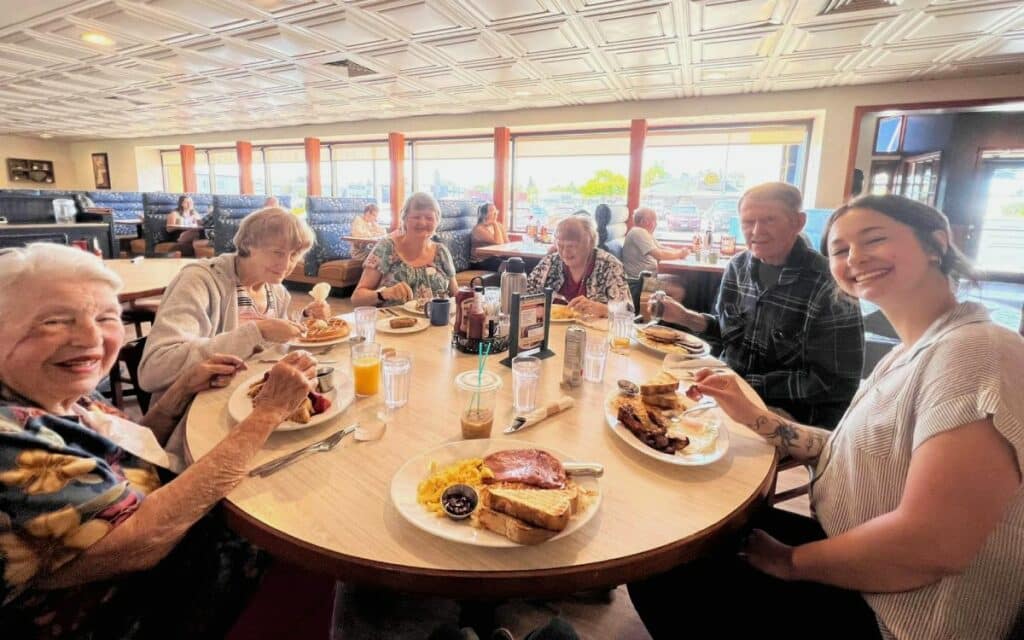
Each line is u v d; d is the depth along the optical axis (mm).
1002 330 717
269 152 9789
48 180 11836
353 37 4000
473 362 1448
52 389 732
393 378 1103
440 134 7863
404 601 1494
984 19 3260
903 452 760
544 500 693
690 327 1967
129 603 788
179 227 6801
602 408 1154
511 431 1012
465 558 657
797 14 3281
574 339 1253
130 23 3811
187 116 8008
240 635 878
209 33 4000
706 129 6324
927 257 835
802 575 815
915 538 665
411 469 826
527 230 6711
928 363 748
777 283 1671
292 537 687
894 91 4922
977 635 694
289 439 955
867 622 816
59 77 5570
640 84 5258
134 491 704
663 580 989
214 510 803
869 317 3002
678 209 6727
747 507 796
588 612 1455
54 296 706
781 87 5223
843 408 1529
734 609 898
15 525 586
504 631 911
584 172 7109
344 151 8922
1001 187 7406
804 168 5910
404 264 2475
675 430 1021
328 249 5973
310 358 972
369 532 702
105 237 4117
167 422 1179
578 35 3787
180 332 1314
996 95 4570
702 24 3500
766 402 1638
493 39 3939
